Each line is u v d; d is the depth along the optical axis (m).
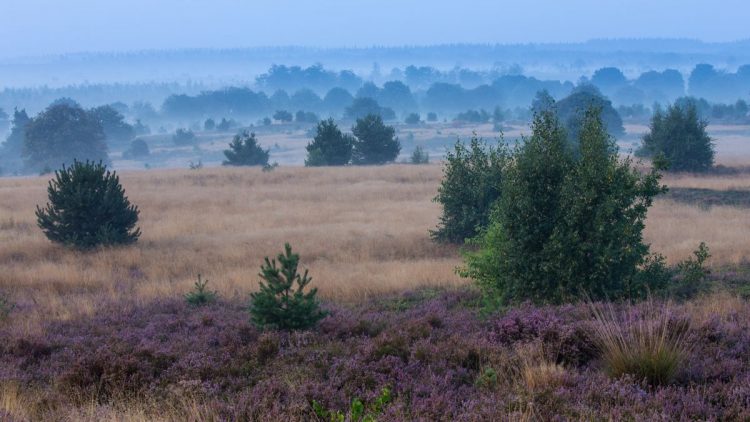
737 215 30.53
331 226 29.91
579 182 12.47
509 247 12.91
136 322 12.60
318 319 10.61
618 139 150.62
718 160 68.81
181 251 23.94
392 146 75.94
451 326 10.23
